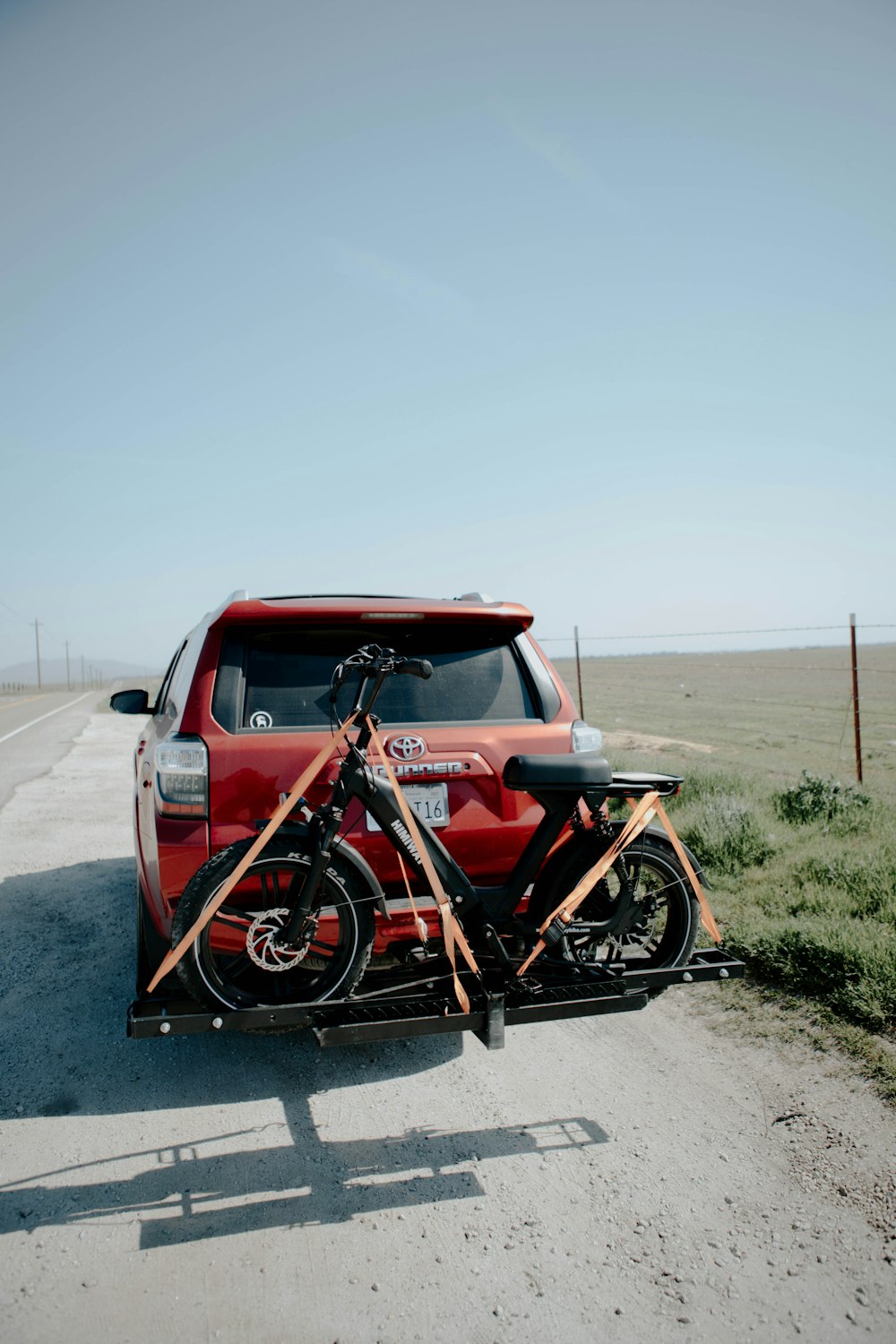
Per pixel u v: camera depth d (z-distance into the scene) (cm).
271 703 335
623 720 2419
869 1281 233
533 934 335
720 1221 259
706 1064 359
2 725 2912
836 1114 316
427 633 367
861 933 439
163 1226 259
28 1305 225
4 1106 334
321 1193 276
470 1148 302
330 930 316
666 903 375
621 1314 222
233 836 315
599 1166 289
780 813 796
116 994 448
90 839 845
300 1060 373
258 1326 218
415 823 310
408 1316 221
